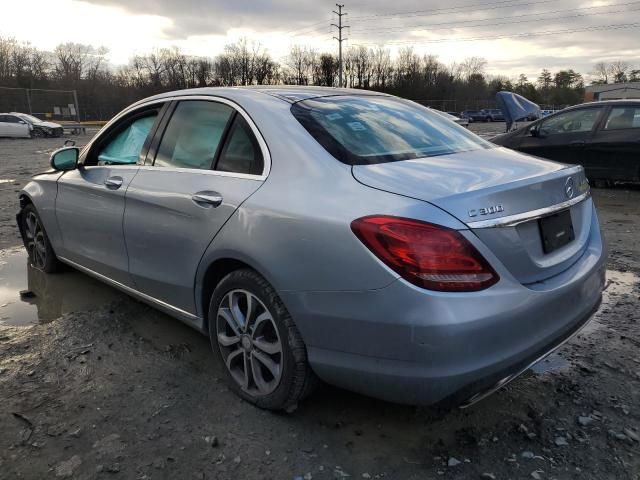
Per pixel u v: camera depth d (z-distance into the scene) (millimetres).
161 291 3271
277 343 2551
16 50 62344
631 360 3229
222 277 2926
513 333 2160
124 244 3502
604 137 8664
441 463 2346
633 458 2355
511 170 2518
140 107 3693
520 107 17484
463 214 2100
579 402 2787
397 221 2094
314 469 2316
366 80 78812
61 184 4227
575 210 2713
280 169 2588
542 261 2377
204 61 75250
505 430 2566
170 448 2451
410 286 2041
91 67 62844
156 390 2934
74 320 3848
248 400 2781
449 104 63125
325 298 2254
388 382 2156
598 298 2775
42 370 3148
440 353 2027
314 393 2885
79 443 2486
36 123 28656
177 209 2980
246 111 2896
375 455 2402
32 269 5055
